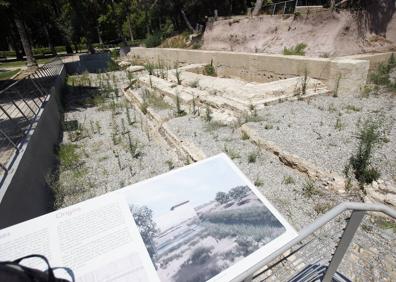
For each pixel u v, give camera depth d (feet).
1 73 64.54
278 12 53.42
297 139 18.15
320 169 14.58
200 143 20.01
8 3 40.27
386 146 16.14
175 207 5.94
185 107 29.19
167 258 4.99
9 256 4.97
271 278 8.99
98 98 39.75
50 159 20.92
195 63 52.37
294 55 35.60
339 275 8.65
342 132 18.51
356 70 25.96
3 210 10.61
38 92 29.14
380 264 9.73
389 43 38.88
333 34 36.14
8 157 15.24
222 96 29.04
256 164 16.85
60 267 4.80
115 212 5.80
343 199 13.03
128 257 5.00
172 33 87.92
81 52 139.74
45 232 5.39
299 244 10.27
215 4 77.92
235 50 50.11
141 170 19.47
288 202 13.46
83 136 26.73
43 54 138.31
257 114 23.22
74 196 17.11
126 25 161.79
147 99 33.55
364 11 38.27
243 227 5.54
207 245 5.20
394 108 22.03
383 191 12.44
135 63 71.56
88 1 100.78
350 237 6.57
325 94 27.40
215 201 6.12
